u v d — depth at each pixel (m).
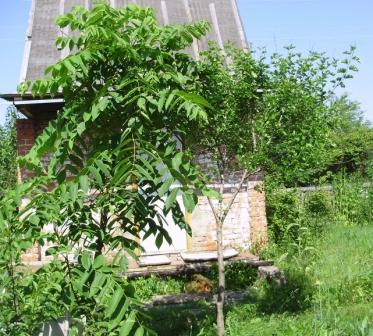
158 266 10.35
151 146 3.60
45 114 10.89
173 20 12.28
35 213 3.58
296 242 11.78
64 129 3.97
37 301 4.06
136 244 3.78
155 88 3.95
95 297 3.57
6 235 3.62
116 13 4.24
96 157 3.66
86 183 3.48
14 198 3.67
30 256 10.44
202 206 11.48
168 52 4.70
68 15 4.19
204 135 6.63
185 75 5.11
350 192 16.25
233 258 10.79
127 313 3.28
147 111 4.03
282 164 6.76
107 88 3.94
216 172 7.20
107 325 3.42
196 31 4.89
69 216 3.79
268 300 8.42
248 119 6.75
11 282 4.09
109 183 3.64
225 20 12.38
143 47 4.15
